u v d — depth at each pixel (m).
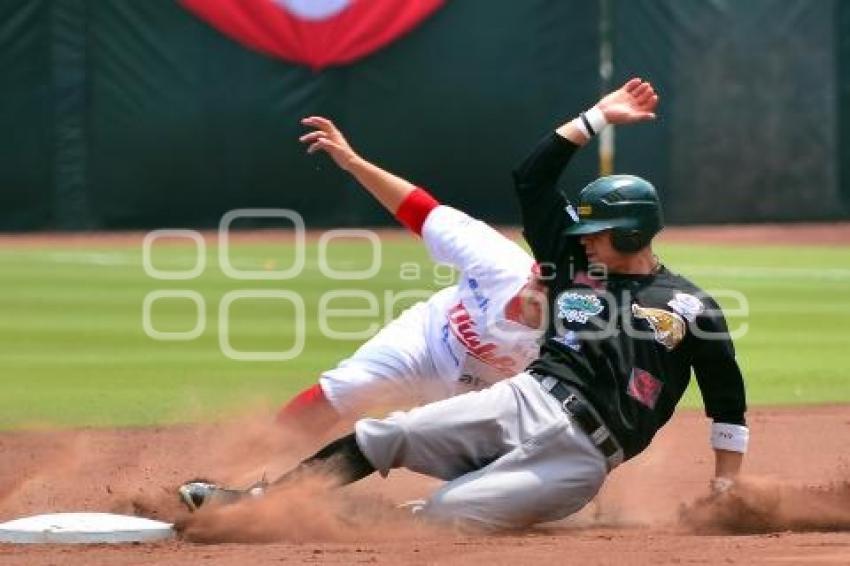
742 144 94.75
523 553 16.22
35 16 88.00
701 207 94.62
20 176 88.81
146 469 25.25
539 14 92.56
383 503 20.28
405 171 92.88
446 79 92.50
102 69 89.12
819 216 96.25
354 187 92.12
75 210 89.62
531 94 92.94
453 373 21.19
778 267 71.88
